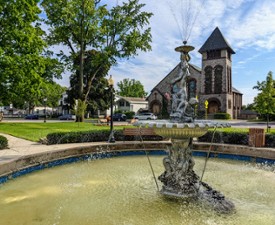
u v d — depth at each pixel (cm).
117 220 396
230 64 4616
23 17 1689
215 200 472
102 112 5572
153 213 426
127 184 600
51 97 4794
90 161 912
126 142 1117
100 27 2764
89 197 505
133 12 2734
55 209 440
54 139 1084
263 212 433
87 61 4531
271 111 1911
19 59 1612
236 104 5128
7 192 536
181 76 568
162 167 802
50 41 2755
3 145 939
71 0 2639
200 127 493
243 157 955
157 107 4784
